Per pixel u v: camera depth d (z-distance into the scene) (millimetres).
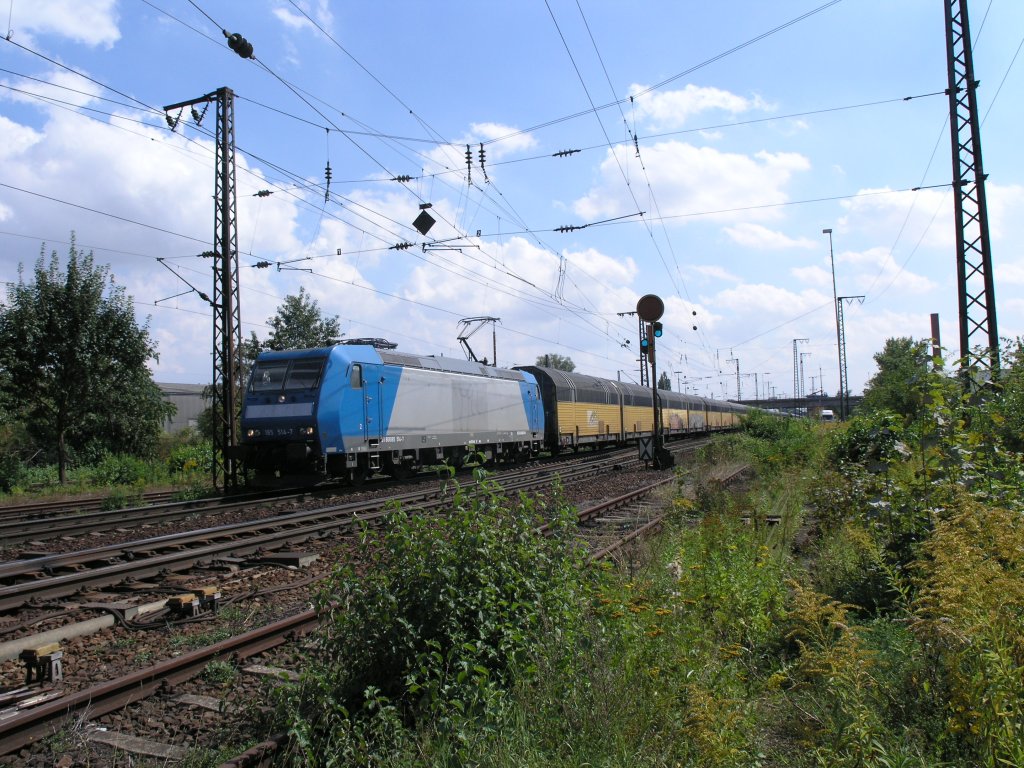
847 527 7152
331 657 5094
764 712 4180
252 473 20141
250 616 7160
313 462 18281
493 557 5176
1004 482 6418
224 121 19547
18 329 22406
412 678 4320
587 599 5277
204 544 11492
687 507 10211
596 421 36688
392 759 3871
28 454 31203
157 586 8461
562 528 5828
